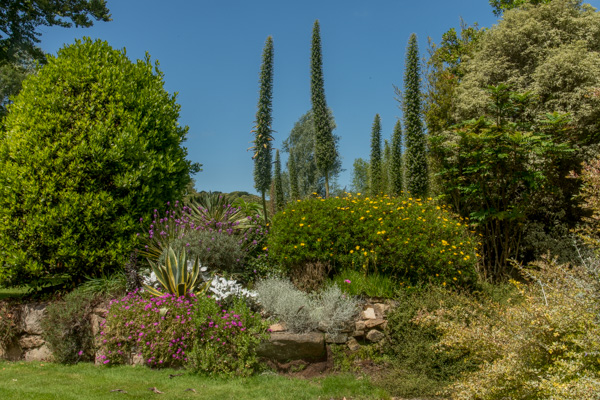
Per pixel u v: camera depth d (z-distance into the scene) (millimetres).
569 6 9414
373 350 4699
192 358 4402
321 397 3750
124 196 6012
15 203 5379
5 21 11180
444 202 8930
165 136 6746
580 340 2553
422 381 3982
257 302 5219
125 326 4820
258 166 8141
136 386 3955
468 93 9289
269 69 8258
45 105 5797
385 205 6145
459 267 5516
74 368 4746
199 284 5422
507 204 8047
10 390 3773
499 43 9555
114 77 6230
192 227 6625
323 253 5668
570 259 7320
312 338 4543
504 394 2805
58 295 5723
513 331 3154
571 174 5344
